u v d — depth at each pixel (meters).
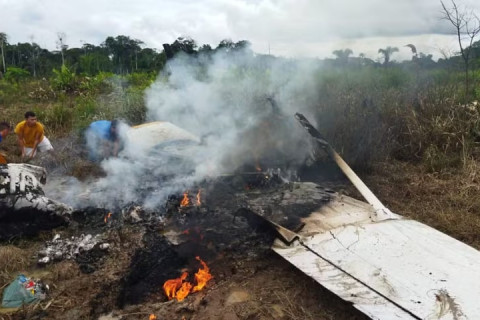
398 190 4.76
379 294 2.36
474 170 4.88
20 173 3.82
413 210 4.21
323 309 2.67
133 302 2.87
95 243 3.42
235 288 2.92
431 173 5.14
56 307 2.75
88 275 3.10
